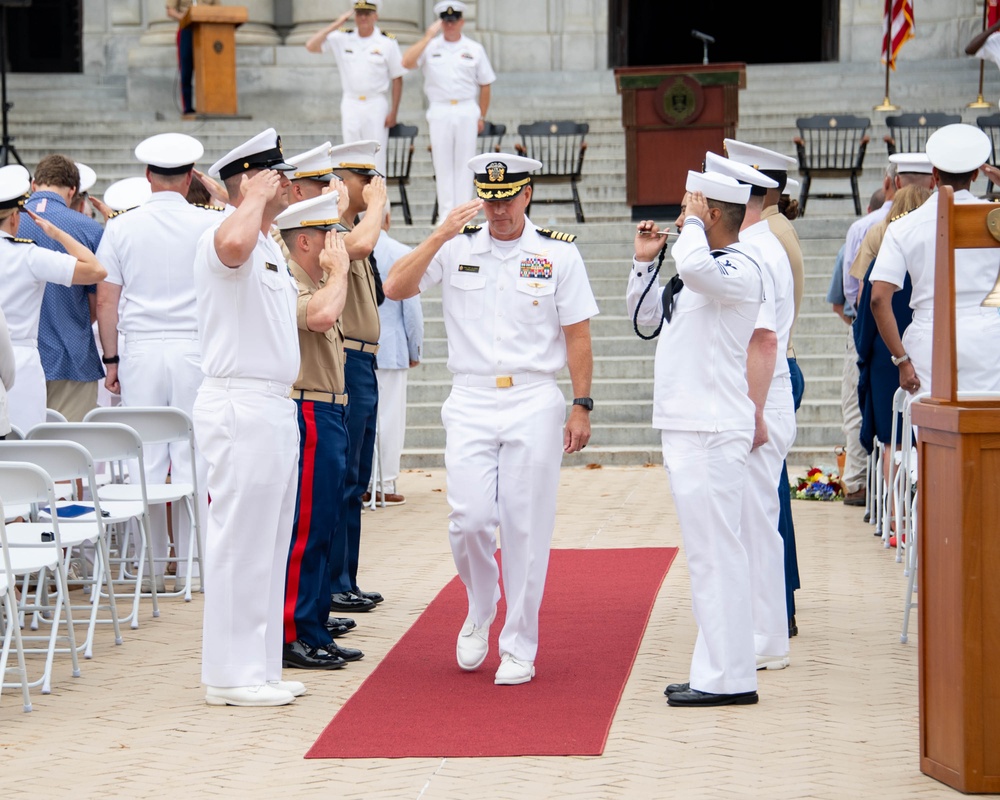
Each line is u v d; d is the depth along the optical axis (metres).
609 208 33.06
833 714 10.14
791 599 12.31
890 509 15.95
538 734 9.66
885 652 11.84
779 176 11.69
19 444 11.74
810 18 53.81
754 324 10.31
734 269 10.03
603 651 11.89
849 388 18.53
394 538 16.92
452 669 11.40
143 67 38.47
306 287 11.45
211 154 35.16
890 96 35.53
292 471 10.66
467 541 10.91
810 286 25.59
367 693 10.73
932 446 8.86
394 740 9.59
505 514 10.92
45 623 13.15
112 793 8.73
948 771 8.68
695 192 10.34
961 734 8.52
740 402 10.30
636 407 23.20
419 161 34.94
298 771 9.05
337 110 38.44
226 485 10.36
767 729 9.80
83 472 11.92
